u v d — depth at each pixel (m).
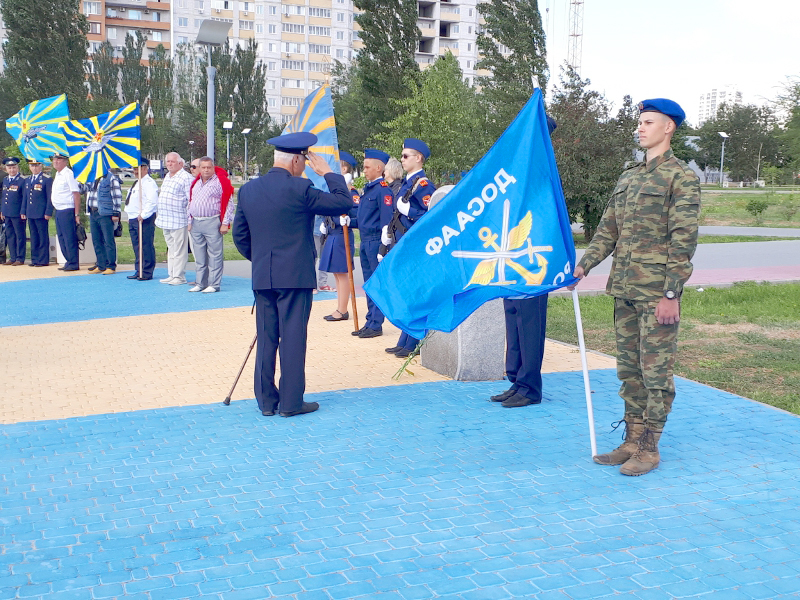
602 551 3.69
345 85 67.12
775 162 89.56
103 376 7.29
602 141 22.25
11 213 16.61
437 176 32.94
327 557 3.62
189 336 9.19
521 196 5.10
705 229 28.39
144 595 3.28
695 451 5.13
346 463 4.91
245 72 81.75
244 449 5.19
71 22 43.41
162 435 5.50
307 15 102.31
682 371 7.50
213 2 99.06
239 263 17.83
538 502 4.27
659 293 4.53
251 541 3.80
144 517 4.09
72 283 13.98
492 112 35.03
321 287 13.06
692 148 96.50
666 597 3.27
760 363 7.73
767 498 4.34
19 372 7.44
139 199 14.05
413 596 3.26
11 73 43.38
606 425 5.70
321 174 6.17
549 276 5.06
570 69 23.61
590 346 8.81
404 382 7.09
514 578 3.42
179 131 81.12
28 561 3.60
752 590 3.33
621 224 4.73
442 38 105.44
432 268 5.27
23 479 4.65
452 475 4.69
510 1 35.59
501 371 7.20
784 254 19.06
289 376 5.92
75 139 14.95
